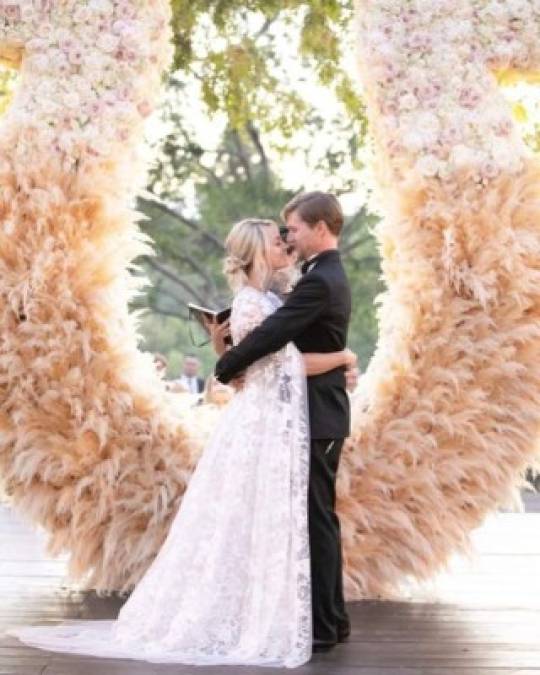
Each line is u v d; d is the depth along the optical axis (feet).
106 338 16.76
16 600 17.19
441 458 17.06
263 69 35.76
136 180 17.19
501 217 16.80
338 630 14.64
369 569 17.33
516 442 17.04
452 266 16.75
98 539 17.06
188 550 14.25
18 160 16.48
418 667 13.52
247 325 14.32
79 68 16.79
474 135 16.88
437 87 16.98
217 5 32.65
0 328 16.47
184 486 16.92
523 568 20.70
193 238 80.38
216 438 14.47
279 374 14.21
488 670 13.41
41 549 22.44
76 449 16.65
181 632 13.89
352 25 18.03
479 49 17.04
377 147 17.51
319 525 14.15
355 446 17.01
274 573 13.74
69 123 16.66
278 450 13.97
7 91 25.00
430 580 18.62
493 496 17.17
